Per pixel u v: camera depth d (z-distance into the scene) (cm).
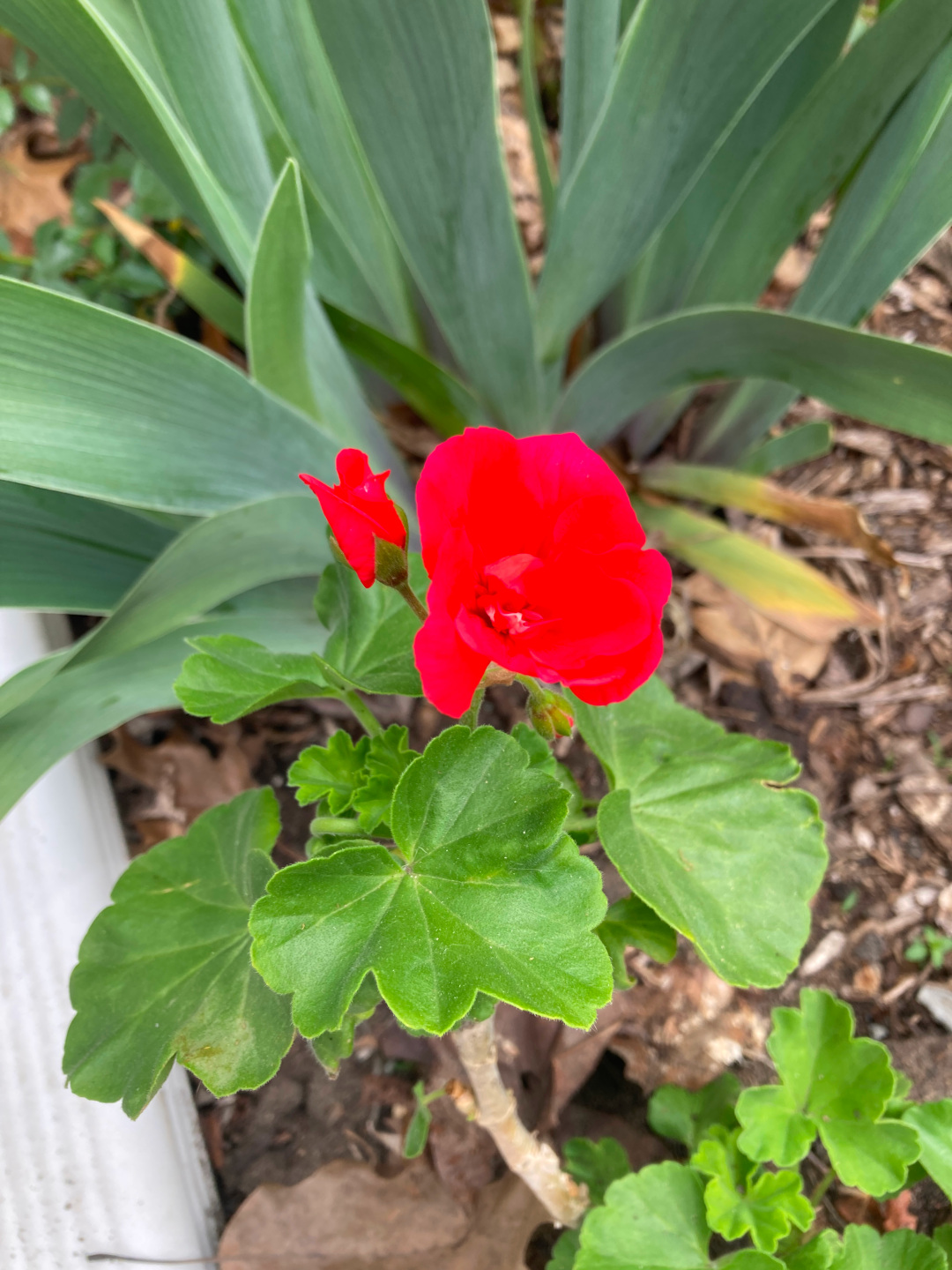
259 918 19
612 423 40
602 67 32
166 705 32
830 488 46
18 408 23
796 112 32
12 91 45
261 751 42
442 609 16
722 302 38
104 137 43
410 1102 36
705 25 26
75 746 30
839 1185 34
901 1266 27
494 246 32
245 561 30
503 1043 34
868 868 39
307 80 30
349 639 24
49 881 35
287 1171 36
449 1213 33
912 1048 36
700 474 39
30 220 46
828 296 34
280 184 24
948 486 45
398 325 40
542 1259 34
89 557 33
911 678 42
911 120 29
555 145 52
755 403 40
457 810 20
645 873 23
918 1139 27
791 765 27
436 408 39
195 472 28
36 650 38
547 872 19
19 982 34
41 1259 32
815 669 42
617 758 27
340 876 19
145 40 32
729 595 42
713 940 24
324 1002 18
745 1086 35
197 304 37
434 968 18
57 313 23
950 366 26
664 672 42
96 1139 33
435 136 28
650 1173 29
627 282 42
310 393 33
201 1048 21
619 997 35
